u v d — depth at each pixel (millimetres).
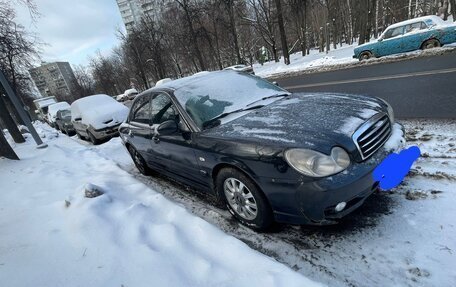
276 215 2641
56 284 2412
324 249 2502
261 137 2629
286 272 2148
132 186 4535
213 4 27453
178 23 34562
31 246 3061
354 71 11695
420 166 3348
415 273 2068
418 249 2256
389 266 2178
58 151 8047
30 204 4320
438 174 3084
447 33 11750
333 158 2295
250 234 2910
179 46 35719
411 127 4695
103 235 3008
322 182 2248
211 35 32156
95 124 9719
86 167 6219
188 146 3285
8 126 11969
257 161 2527
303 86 11078
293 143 2402
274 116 3031
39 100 28391
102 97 11516
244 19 28125
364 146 2459
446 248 2203
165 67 41656
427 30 12156
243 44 37312
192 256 2545
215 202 3680
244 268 2305
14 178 5969
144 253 2637
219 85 3857
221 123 3236
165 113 3824
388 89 7336
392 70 9688
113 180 4887
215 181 3217
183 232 2941
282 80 15219
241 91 3805
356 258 2326
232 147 2736
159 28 36625
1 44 14367
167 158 3926
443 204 2637
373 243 2426
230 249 2553
